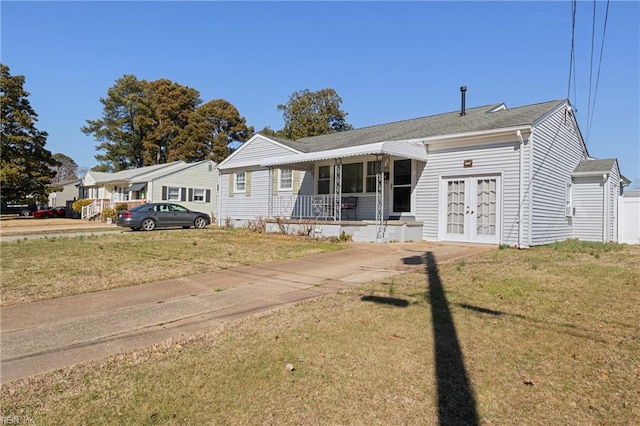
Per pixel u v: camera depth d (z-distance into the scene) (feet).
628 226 54.65
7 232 65.82
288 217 60.39
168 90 172.14
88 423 9.30
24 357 13.33
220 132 167.63
